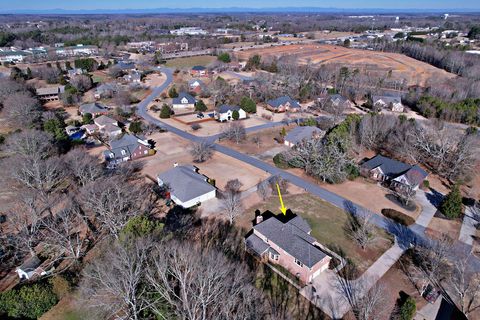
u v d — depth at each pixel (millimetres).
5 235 37406
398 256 36906
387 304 30531
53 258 35281
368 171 55656
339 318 29422
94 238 38688
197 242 38750
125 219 38469
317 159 54312
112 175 52312
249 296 28703
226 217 43938
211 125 82062
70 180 50500
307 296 31609
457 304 30750
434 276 33688
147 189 50625
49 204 42938
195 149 62406
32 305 28812
